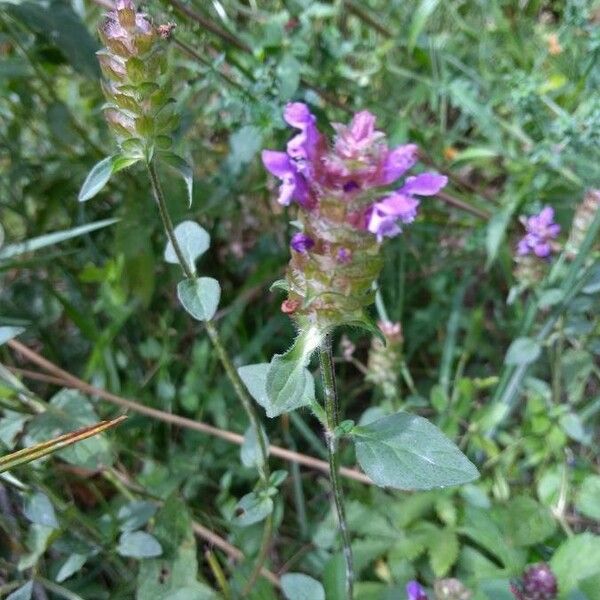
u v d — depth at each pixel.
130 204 0.22
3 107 0.25
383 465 0.11
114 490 0.20
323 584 0.17
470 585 0.17
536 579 0.15
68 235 0.18
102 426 0.14
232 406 0.22
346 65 0.24
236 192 0.23
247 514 0.15
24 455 0.13
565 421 0.20
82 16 0.22
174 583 0.16
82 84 0.24
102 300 0.21
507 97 0.24
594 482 0.19
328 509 0.20
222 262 0.25
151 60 0.12
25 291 0.23
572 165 0.24
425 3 0.21
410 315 0.25
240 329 0.24
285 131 0.21
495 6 0.25
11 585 0.17
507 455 0.21
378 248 0.10
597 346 0.21
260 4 0.25
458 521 0.19
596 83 0.23
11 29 0.22
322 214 0.10
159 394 0.21
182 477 0.20
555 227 0.20
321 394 0.23
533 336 0.22
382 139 0.10
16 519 0.18
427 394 0.24
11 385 0.17
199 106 0.23
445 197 0.23
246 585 0.17
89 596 0.18
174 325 0.24
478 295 0.27
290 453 0.19
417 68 0.27
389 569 0.18
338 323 0.11
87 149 0.24
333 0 0.26
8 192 0.23
